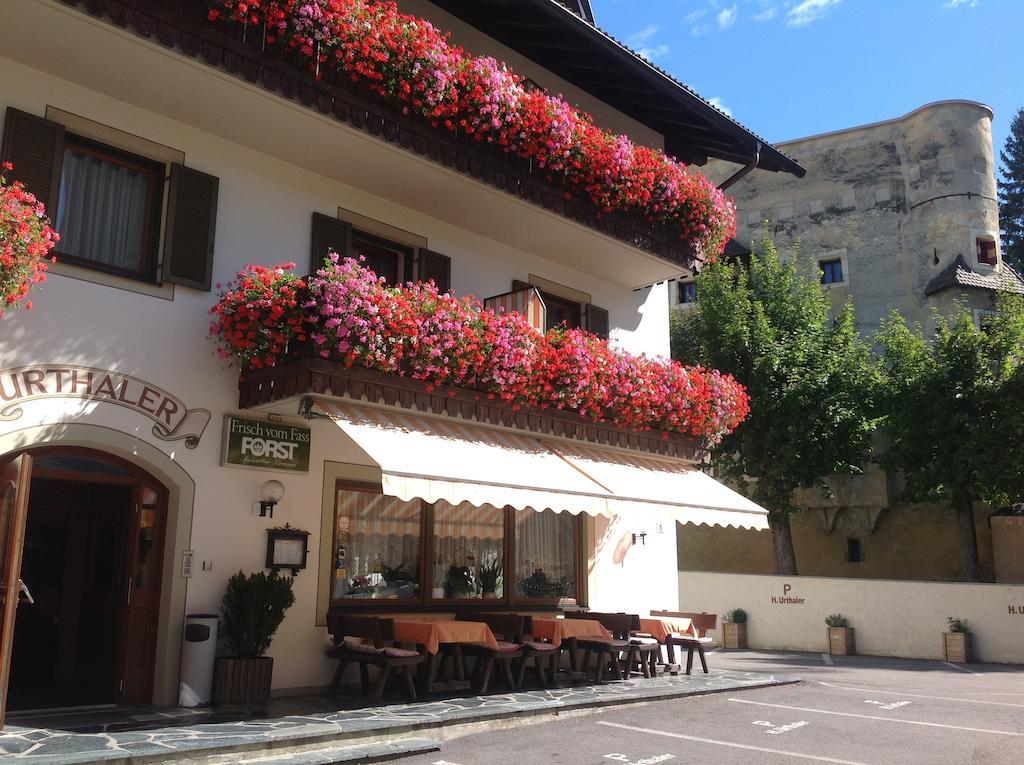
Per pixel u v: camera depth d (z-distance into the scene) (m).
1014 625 20.66
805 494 30.19
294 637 11.04
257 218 11.49
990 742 9.80
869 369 27.06
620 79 16.50
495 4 14.32
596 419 13.68
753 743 9.39
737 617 24.23
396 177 12.41
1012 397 23.59
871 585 22.67
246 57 10.03
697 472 15.88
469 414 11.77
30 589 13.82
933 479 24.95
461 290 14.02
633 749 8.89
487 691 11.65
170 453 10.17
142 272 10.52
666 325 18.23
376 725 8.84
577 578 15.29
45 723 8.70
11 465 8.50
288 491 11.22
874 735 10.05
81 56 9.54
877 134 36.16
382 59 11.09
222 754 7.68
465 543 13.51
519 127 13.00
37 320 9.38
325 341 10.04
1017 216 47.25
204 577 10.28
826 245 36.25
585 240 14.73
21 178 9.37
